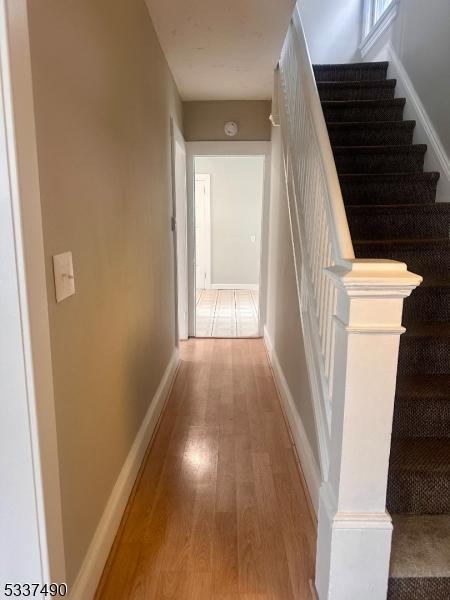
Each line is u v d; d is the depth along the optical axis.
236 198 6.96
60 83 1.12
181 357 3.88
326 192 1.53
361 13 4.33
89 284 1.37
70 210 1.20
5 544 1.03
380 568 1.27
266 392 3.13
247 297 6.60
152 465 2.19
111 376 1.65
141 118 2.12
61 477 1.16
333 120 3.19
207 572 1.53
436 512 1.53
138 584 1.47
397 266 1.13
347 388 1.18
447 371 1.88
